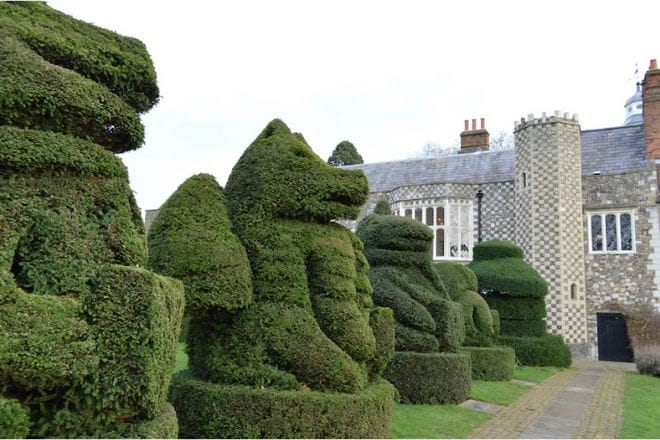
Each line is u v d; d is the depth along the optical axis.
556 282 19.70
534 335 16.83
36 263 3.67
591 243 21.05
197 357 6.30
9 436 3.23
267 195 6.44
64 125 4.04
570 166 20.41
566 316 19.58
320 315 6.20
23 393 3.48
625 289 20.25
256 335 5.96
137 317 3.75
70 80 4.01
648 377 14.77
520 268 17.03
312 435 5.37
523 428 7.86
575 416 8.95
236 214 6.51
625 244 20.64
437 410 8.53
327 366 5.80
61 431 3.53
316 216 6.56
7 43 3.82
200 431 5.55
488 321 13.54
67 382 3.51
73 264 3.80
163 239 6.04
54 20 4.33
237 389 5.59
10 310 3.31
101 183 4.16
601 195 21.11
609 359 20.05
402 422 7.51
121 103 4.39
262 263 6.21
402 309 9.61
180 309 4.53
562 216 19.97
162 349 3.95
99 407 3.62
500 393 10.72
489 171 23.81
